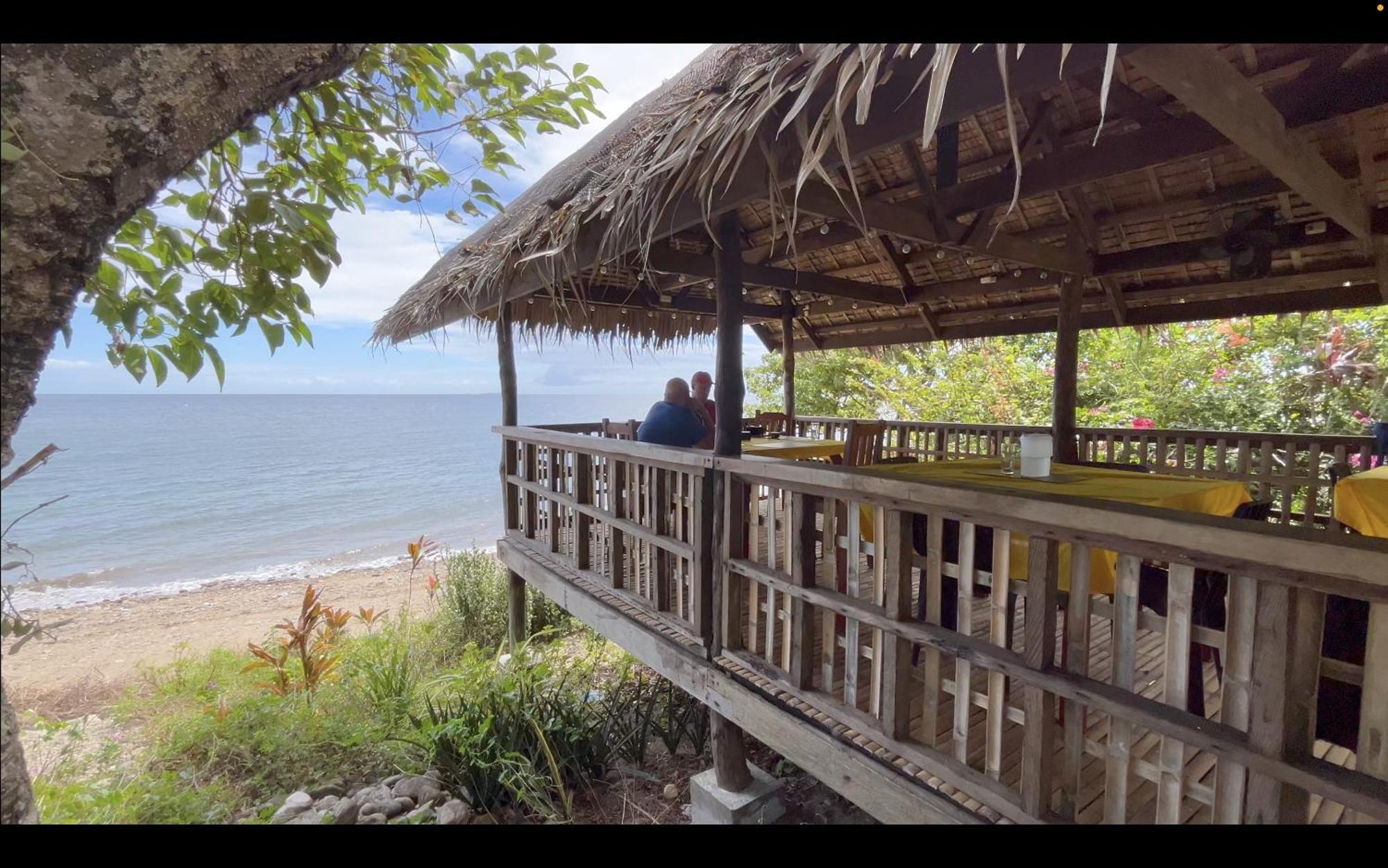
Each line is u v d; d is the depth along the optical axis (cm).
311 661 456
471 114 206
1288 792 144
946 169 296
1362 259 402
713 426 551
